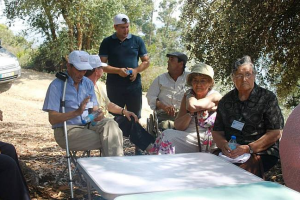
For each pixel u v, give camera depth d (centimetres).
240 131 385
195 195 215
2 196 308
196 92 436
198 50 725
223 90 734
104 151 416
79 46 2006
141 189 230
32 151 627
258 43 677
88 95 436
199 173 264
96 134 420
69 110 417
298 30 675
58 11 1864
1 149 348
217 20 705
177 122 440
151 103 532
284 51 700
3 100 1340
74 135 415
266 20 664
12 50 2442
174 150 429
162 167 276
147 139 496
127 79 604
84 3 1838
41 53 2153
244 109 381
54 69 2156
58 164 538
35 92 1620
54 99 406
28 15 1927
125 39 612
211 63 707
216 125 396
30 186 424
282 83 736
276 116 377
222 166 281
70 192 424
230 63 687
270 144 375
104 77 1900
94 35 2030
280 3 660
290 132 300
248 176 259
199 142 423
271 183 237
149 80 2148
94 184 243
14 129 845
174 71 528
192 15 738
